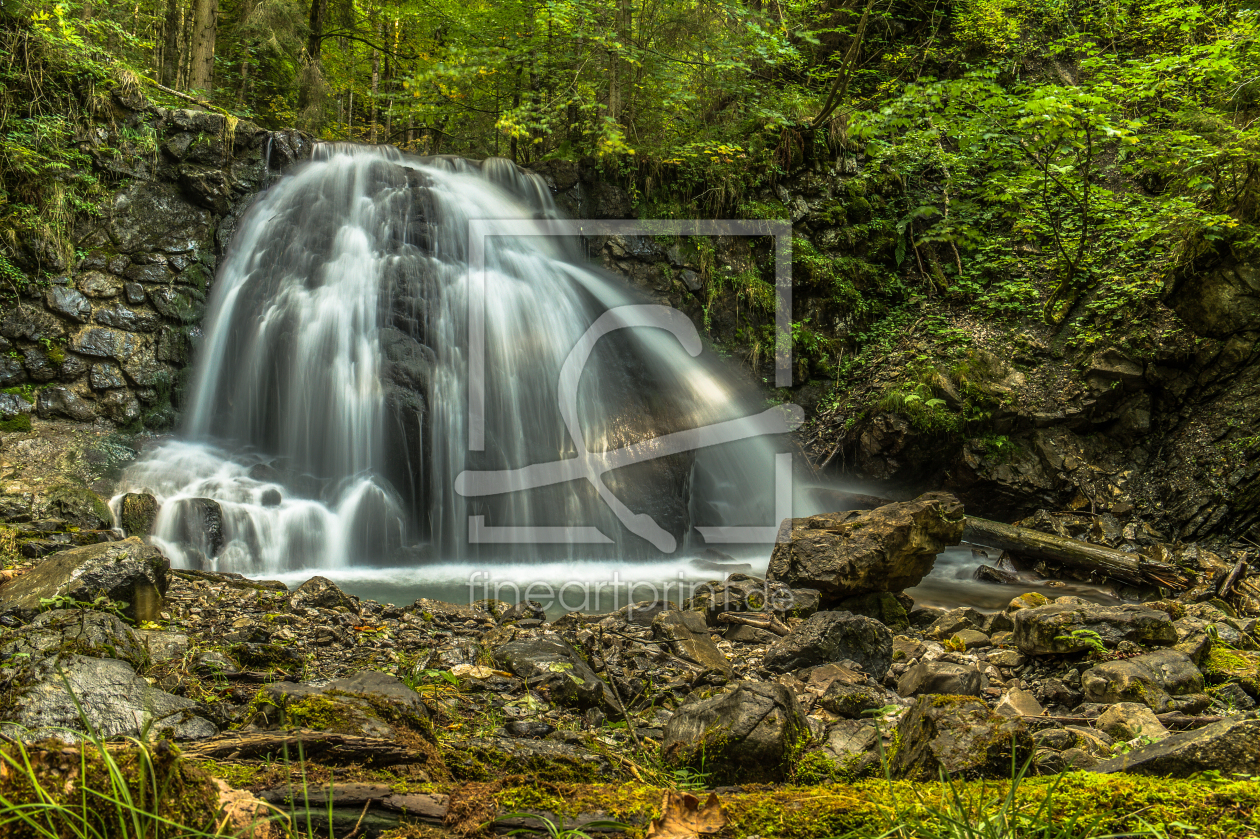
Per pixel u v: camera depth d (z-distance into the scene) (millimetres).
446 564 8938
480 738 3043
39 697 2684
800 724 3172
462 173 12031
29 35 9289
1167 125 11859
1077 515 9898
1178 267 10227
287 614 5035
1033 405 10695
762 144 13312
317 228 10422
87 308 9102
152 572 4484
